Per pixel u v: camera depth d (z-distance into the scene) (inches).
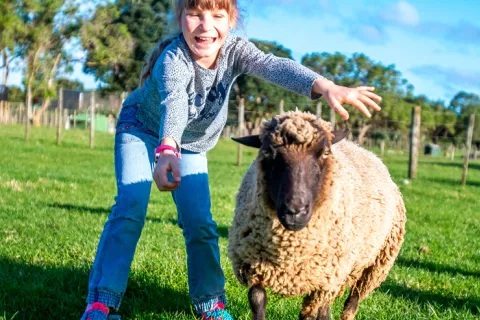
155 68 150.1
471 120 727.7
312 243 154.0
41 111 1857.8
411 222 412.5
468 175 978.7
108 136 1337.4
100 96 1900.8
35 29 1845.5
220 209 410.9
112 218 158.9
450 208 497.7
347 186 166.7
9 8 1818.4
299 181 143.6
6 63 1951.3
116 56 1830.7
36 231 289.3
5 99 1993.1
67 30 1884.8
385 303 211.9
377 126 2022.6
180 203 170.6
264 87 1561.3
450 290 236.8
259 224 155.7
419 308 203.2
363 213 175.5
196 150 169.2
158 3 1748.3
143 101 161.8
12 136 1047.0
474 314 204.7
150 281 209.3
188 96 153.7
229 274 227.8
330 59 2158.0
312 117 159.8
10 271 212.7
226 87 159.9
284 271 157.5
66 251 249.8
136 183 158.7
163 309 184.9
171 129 134.5
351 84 2148.1
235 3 150.8
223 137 1717.5
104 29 1870.1
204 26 143.7
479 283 250.7
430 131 2315.5
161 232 313.1
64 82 2433.6
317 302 165.0
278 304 197.6
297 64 152.2
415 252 309.9
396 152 1854.1
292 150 147.1
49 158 722.2
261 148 155.2
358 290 200.4
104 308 154.7
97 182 520.4
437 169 1103.6
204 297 175.5
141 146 162.1
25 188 453.7
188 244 174.1
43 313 178.7
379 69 2150.6
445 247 327.9
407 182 692.1
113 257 156.8
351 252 168.9
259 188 155.4
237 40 159.0
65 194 440.8
